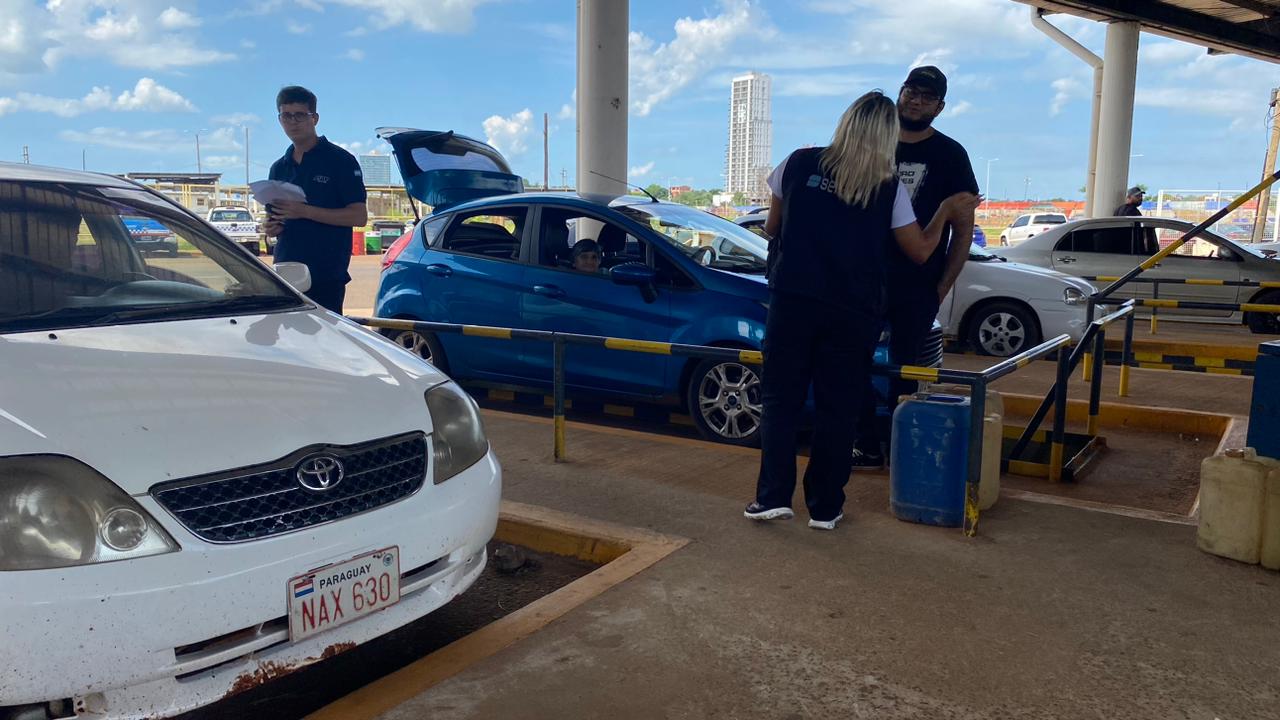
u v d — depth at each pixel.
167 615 2.32
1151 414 7.23
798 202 4.03
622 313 6.37
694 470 5.23
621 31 11.22
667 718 2.69
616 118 11.33
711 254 6.49
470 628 3.65
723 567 3.79
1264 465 3.78
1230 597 3.51
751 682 2.89
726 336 5.94
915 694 2.82
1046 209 57.09
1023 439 6.08
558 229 6.88
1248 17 21.09
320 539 2.59
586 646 3.11
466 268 7.09
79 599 2.22
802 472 5.56
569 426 6.27
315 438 2.69
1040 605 3.43
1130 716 2.71
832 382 4.14
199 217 4.02
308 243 5.57
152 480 2.38
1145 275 13.56
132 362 2.83
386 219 42.59
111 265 3.49
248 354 3.06
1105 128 20.42
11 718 2.23
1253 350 9.99
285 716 3.05
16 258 3.29
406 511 2.84
